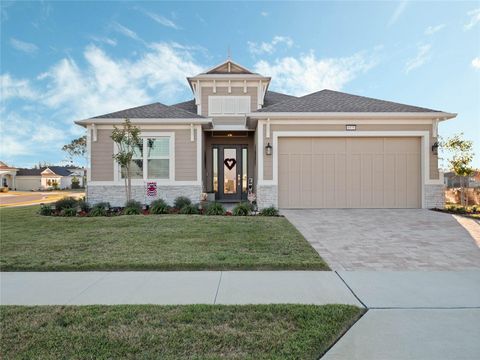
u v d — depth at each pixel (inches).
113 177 476.7
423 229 308.2
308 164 458.9
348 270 185.8
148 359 95.5
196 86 598.5
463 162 447.5
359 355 98.7
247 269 187.2
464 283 162.9
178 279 169.8
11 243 242.7
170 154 477.4
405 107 466.6
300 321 119.1
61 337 108.2
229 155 604.4
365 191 458.6
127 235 268.7
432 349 101.8
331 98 511.2
